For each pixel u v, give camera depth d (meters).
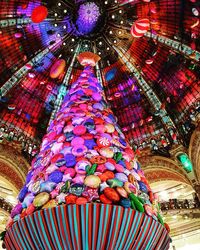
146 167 15.59
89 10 15.22
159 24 14.51
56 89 16.64
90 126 5.51
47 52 16.02
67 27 15.80
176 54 14.68
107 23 15.70
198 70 14.01
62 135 5.45
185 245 15.31
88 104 6.11
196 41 13.66
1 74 14.78
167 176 15.42
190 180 14.17
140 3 14.50
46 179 4.75
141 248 4.56
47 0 14.76
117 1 14.92
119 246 4.36
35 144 15.48
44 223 4.24
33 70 15.77
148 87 16.17
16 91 15.45
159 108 15.85
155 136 15.95
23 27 14.73
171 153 15.12
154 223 4.62
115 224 4.25
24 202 4.68
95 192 4.38
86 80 6.83
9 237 4.79
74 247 4.27
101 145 5.20
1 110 14.86
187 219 14.89
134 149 16.05
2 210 13.97
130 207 4.35
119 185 4.56
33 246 4.45
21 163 14.45
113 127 5.75
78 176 4.60
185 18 13.52
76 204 4.19
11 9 13.92
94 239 4.24
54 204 4.29
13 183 14.09
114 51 16.44
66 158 4.93
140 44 15.74
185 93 14.78
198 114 13.91
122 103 16.89
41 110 16.28
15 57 15.08
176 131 15.20
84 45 16.52
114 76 16.92
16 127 15.16
